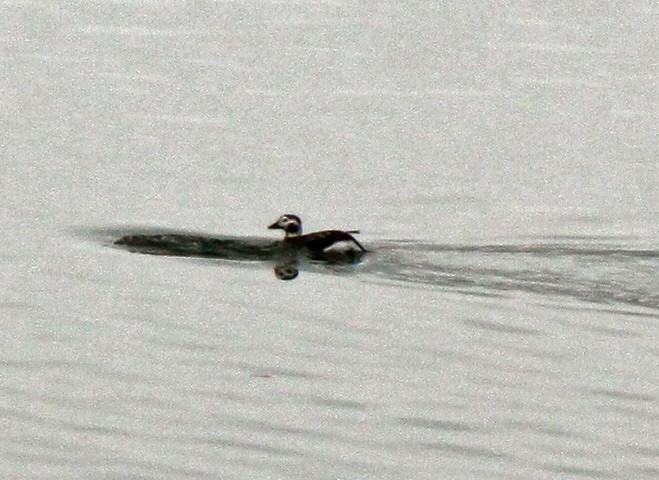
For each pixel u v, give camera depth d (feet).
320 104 116.88
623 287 77.20
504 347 71.46
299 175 100.58
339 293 76.79
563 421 66.03
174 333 73.05
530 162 104.42
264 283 78.13
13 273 79.87
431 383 68.85
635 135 110.63
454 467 62.69
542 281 77.66
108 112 113.80
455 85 122.52
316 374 69.51
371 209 93.86
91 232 86.94
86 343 72.13
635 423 66.03
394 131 110.93
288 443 63.98
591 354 70.85
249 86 121.08
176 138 107.86
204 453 63.21
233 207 93.40
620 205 94.53
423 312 74.49
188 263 81.35
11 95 117.60
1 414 66.13
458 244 84.12
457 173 101.71
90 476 61.46
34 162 101.55
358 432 65.05
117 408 66.59
